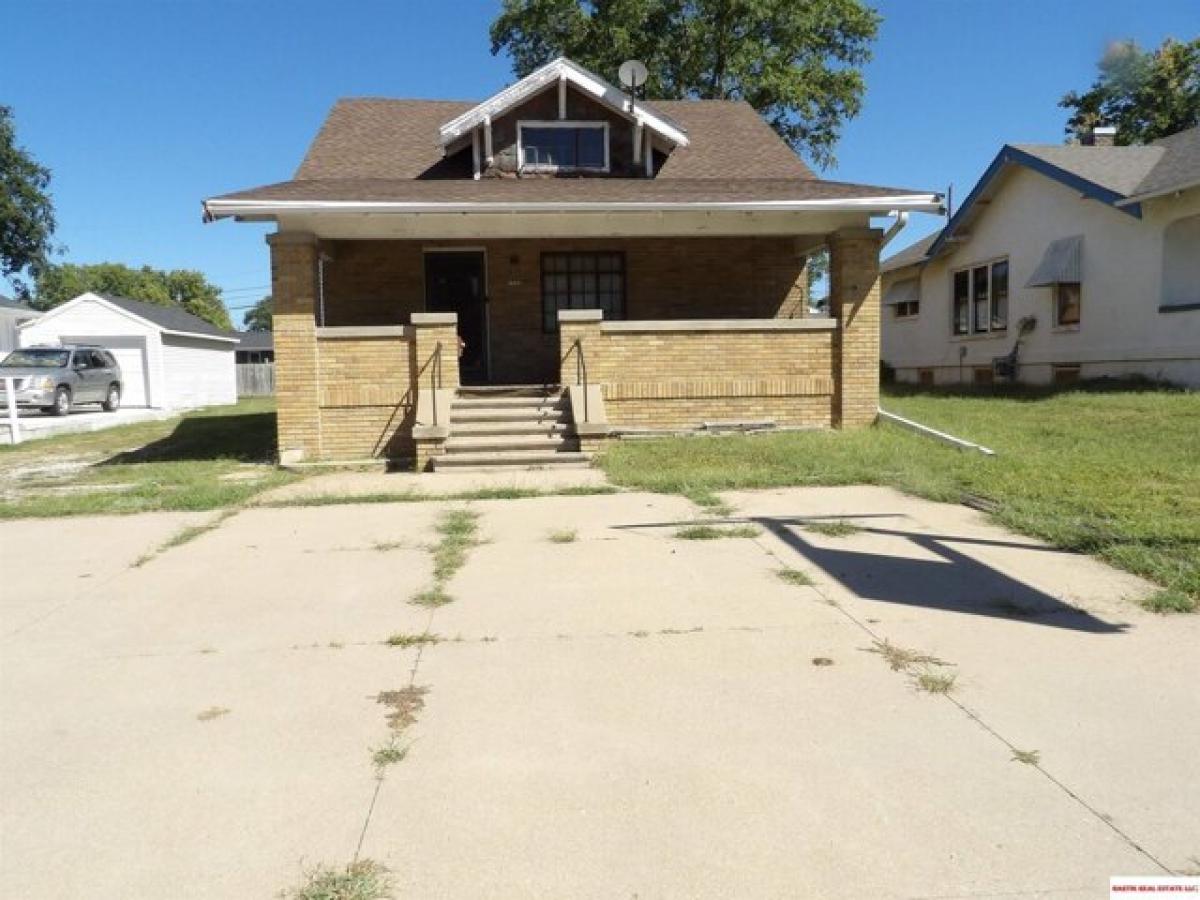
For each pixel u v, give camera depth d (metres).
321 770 3.34
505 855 2.77
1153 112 31.70
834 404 12.81
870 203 11.90
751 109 18.36
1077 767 3.24
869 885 2.58
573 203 11.57
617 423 12.40
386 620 5.11
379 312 15.05
